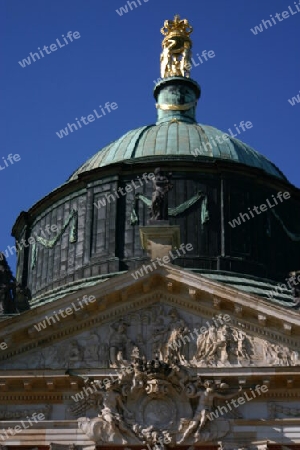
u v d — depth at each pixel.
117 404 50.34
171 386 50.34
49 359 52.03
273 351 51.44
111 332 52.41
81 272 68.75
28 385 50.81
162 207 56.66
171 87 82.06
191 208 69.81
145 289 52.94
